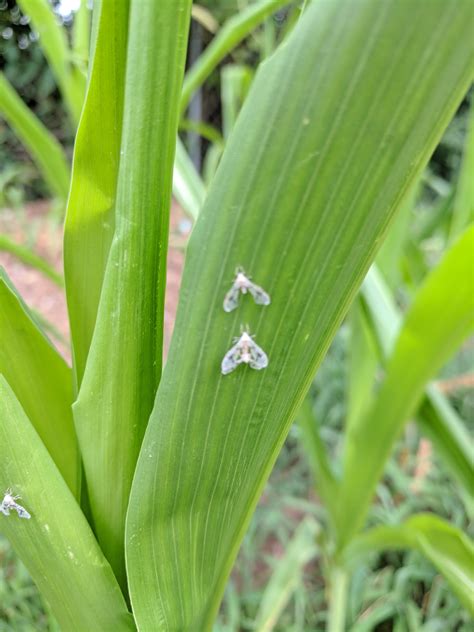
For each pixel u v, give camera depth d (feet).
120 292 0.33
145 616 0.40
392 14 0.21
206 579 0.43
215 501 0.38
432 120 0.25
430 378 0.67
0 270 0.41
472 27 0.22
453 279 0.55
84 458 0.40
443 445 0.81
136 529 0.36
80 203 0.37
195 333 0.29
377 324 0.73
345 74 0.23
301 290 0.29
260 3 0.76
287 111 0.24
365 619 1.04
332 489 0.87
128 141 0.30
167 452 0.33
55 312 1.99
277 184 0.25
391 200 0.28
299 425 0.87
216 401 0.32
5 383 0.34
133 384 0.36
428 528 0.68
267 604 1.02
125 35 0.31
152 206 0.31
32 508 0.36
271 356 0.31
